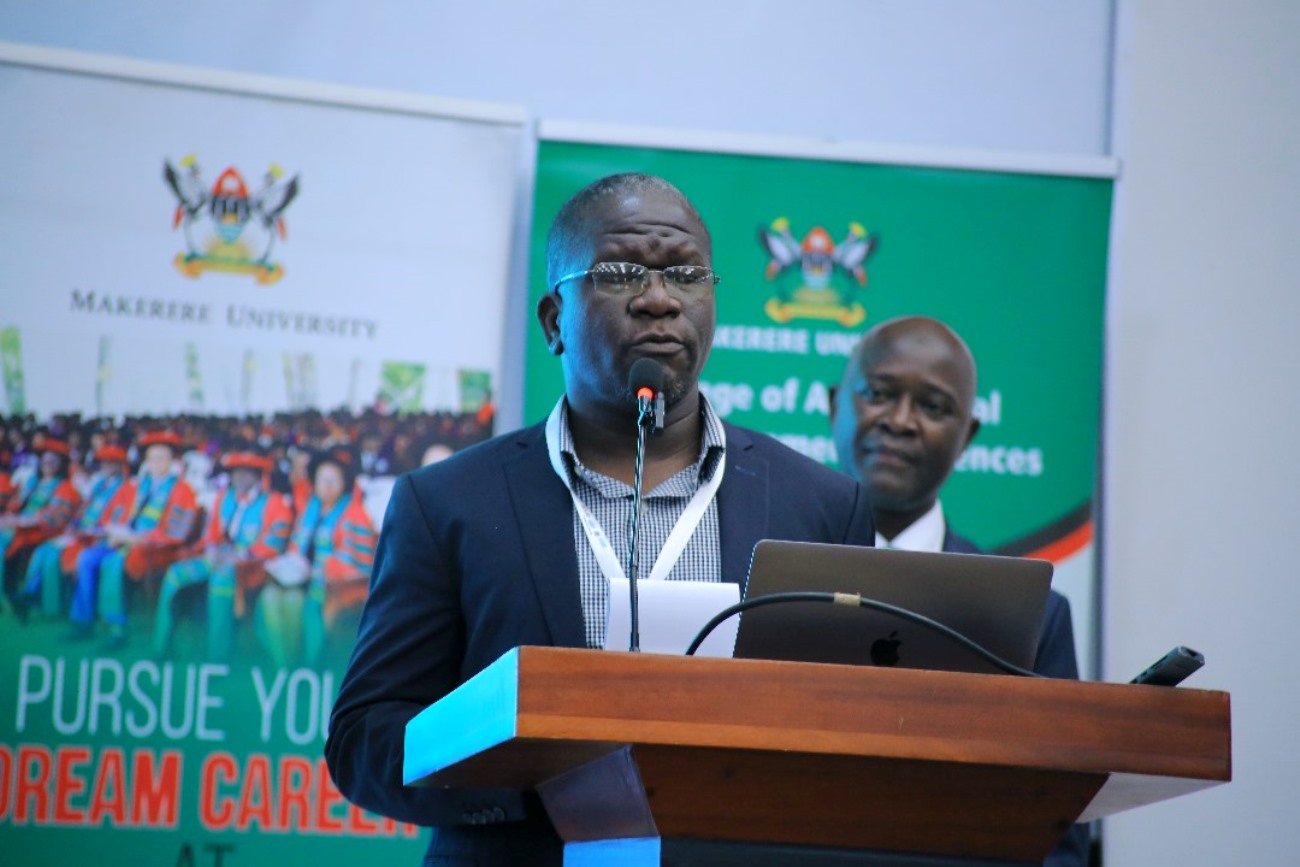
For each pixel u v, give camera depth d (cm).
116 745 514
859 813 234
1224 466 617
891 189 588
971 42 636
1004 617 261
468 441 551
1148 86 638
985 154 592
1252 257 632
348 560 537
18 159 536
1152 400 616
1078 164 597
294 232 550
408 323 554
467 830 307
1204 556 609
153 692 519
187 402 535
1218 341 625
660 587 279
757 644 259
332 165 556
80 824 510
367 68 594
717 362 571
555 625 314
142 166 544
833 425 573
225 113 552
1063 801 240
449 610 327
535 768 256
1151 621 602
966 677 229
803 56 627
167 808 515
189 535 529
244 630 527
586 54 611
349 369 547
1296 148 641
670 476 340
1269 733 602
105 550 523
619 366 323
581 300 329
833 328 579
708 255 338
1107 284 596
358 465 543
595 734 216
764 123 620
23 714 511
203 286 543
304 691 529
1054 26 640
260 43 587
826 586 257
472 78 602
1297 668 607
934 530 559
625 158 574
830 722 223
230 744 521
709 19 622
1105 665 584
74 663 516
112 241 538
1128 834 584
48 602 517
